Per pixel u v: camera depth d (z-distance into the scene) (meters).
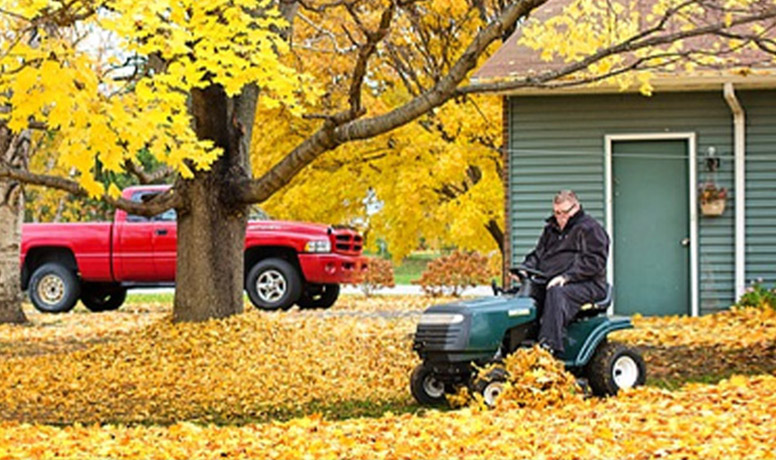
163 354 14.05
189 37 9.56
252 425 9.78
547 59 13.62
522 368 9.95
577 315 10.49
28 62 8.69
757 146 17.61
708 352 13.77
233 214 15.33
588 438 8.32
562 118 18.00
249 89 15.57
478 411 9.84
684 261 17.92
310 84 11.20
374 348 14.62
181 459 8.05
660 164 17.91
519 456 7.82
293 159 14.32
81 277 22.33
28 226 22.50
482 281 27.23
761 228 17.59
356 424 9.60
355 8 16.75
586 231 10.39
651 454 7.70
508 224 18.08
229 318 15.05
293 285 20.67
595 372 10.53
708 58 13.40
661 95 17.81
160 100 9.84
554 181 18.02
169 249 21.78
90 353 14.46
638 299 18.05
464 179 23.17
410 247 25.06
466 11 21.64
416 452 8.05
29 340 17.28
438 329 10.29
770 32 17.12
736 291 17.64
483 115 18.30
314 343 14.70
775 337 14.54
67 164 9.03
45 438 9.05
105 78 9.68
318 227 20.97
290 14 14.74
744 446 7.82
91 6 9.18
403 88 23.80
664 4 13.48
